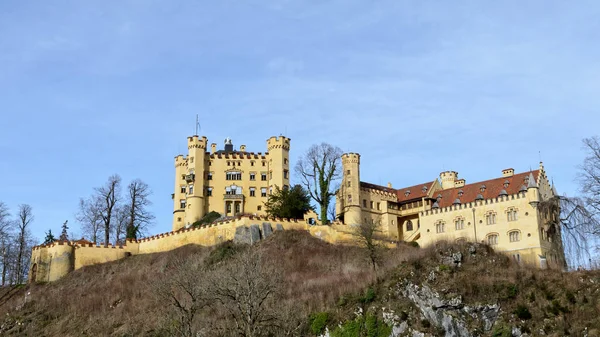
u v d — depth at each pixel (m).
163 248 128.50
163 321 87.31
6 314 108.94
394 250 115.94
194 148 147.38
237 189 147.62
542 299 89.81
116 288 111.75
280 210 133.25
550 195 121.88
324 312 90.69
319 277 104.00
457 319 87.81
